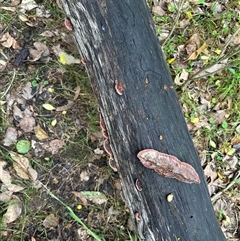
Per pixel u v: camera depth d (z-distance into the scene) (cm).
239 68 65
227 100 65
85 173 59
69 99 60
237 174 63
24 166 57
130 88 43
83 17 44
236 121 65
